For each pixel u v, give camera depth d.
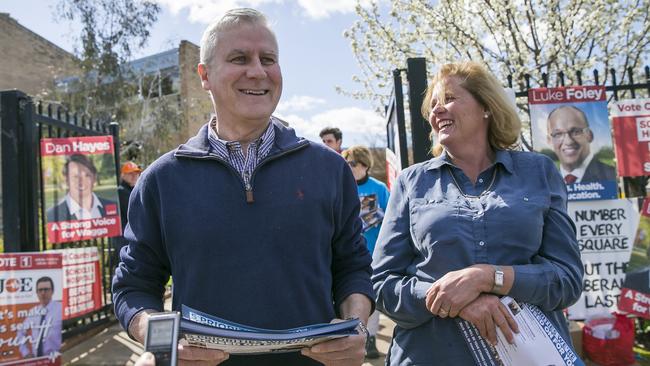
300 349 1.41
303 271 1.58
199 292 1.54
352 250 1.78
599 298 4.12
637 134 4.24
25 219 4.50
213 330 1.23
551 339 1.64
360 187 4.39
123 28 21.41
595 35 8.85
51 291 4.23
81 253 5.21
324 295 1.62
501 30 9.17
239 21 1.63
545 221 1.83
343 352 1.40
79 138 5.21
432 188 1.92
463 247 1.75
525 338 1.62
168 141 21.34
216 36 1.63
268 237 1.56
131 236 1.68
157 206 1.65
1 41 22.09
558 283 1.70
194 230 1.55
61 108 5.15
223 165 1.62
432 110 2.01
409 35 9.91
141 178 1.71
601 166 4.19
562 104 4.23
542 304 1.69
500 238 1.74
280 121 1.83
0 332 3.98
